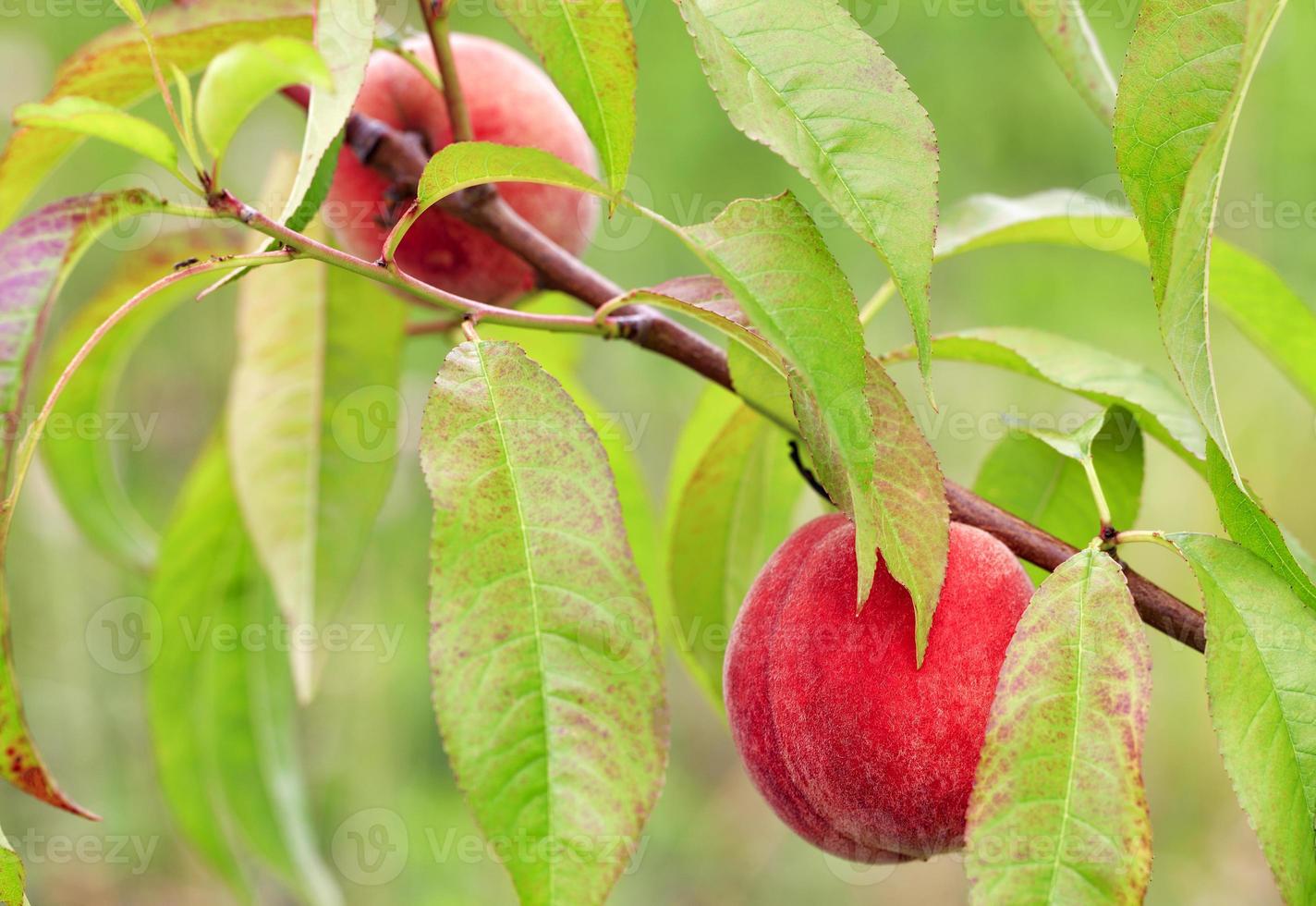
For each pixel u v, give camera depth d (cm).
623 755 68
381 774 209
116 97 80
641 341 75
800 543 75
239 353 88
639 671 69
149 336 199
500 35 169
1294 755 70
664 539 85
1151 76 70
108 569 190
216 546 94
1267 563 72
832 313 70
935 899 239
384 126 80
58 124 70
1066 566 71
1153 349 197
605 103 70
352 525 88
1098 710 70
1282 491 218
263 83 69
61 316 181
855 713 72
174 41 79
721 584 82
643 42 179
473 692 68
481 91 81
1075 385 78
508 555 69
